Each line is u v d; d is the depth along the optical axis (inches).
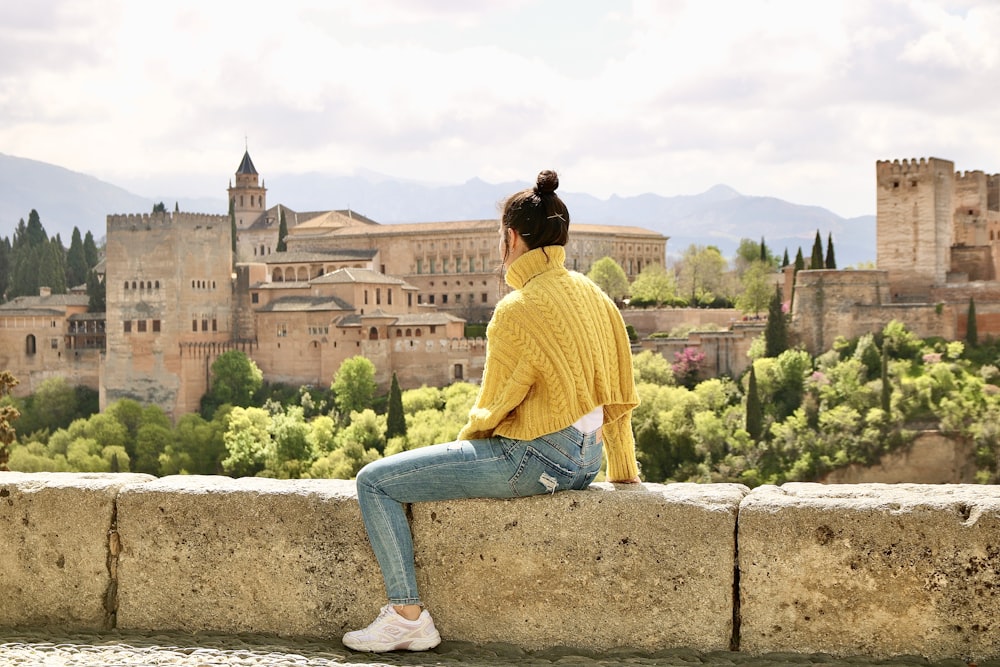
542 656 265.6
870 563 251.0
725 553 259.0
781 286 6614.2
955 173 6112.2
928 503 248.7
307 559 282.5
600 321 269.6
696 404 4274.1
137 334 6269.7
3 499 301.9
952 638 246.5
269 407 5659.5
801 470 3937.0
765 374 4608.8
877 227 5536.4
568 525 266.4
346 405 5374.0
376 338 5880.9
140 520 293.3
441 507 273.4
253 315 6368.1
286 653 265.0
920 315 4933.6
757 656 256.4
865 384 4456.2
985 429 3924.7
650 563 262.7
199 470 5073.8
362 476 269.3
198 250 6294.3
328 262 7126.0
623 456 287.3
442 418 4549.7
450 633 274.5
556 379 259.8
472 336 6574.8
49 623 300.0
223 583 288.7
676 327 5812.0
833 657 253.6
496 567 270.8
